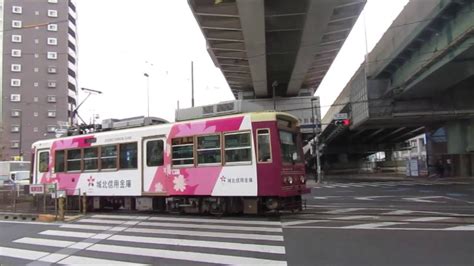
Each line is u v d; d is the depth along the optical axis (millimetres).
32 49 80125
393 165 97500
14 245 11078
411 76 34250
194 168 15336
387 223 12688
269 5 30109
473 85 40875
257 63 42750
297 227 12320
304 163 15367
